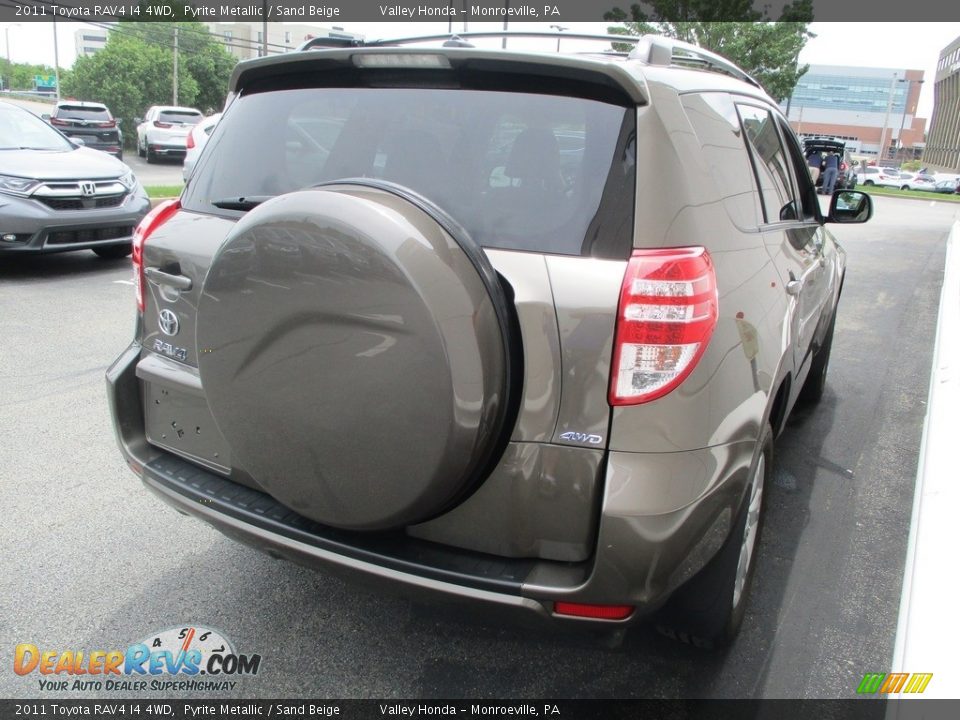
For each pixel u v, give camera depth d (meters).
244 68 2.54
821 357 4.75
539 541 1.96
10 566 3.02
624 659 2.58
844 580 3.08
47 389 4.90
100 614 2.76
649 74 2.05
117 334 6.08
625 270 1.86
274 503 2.28
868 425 4.81
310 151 2.39
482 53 2.06
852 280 9.88
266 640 2.64
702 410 1.94
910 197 34.31
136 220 8.50
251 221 1.91
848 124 127.06
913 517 2.77
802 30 26.23
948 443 2.81
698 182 2.05
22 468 3.84
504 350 1.86
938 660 1.56
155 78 49.56
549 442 1.91
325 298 1.82
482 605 1.92
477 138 2.12
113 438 4.22
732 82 2.87
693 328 1.88
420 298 1.73
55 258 9.02
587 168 1.97
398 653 2.59
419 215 1.83
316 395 1.90
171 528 3.34
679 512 1.88
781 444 4.46
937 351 4.57
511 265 1.93
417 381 1.77
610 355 1.86
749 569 2.57
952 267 7.23
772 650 2.64
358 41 2.93
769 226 2.74
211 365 2.05
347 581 2.08
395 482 1.87
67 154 8.49
